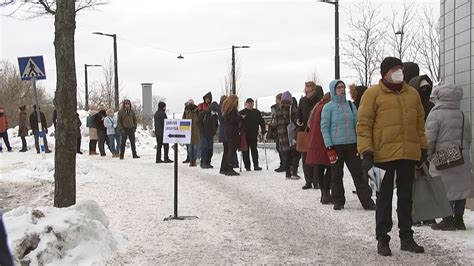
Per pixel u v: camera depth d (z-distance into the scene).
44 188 11.32
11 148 23.84
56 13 6.76
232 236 6.85
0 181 12.00
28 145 25.14
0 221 2.14
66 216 5.94
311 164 8.88
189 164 16.22
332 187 8.48
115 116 21.16
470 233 6.54
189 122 7.93
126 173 13.63
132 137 19.14
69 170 6.88
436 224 6.87
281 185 11.20
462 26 7.88
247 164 14.14
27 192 11.02
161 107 17.03
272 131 13.74
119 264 5.64
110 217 8.03
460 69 7.95
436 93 6.74
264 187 10.95
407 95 5.83
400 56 22.39
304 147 10.40
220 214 8.23
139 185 11.41
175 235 6.91
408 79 7.62
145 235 6.92
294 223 7.56
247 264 5.66
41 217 5.90
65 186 6.85
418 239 6.41
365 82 22.59
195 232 7.07
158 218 7.97
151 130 33.88
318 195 9.85
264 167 15.10
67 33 6.74
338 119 8.17
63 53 6.73
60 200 6.85
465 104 7.80
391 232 6.84
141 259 5.86
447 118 6.59
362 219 7.70
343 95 8.20
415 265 5.45
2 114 22.98
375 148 5.85
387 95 5.81
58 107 6.82
